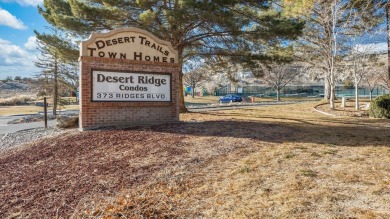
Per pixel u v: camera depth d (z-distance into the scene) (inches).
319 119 474.6
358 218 116.2
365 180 158.6
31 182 179.6
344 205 128.6
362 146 245.1
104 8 463.5
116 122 356.8
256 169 184.4
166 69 395.2
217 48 561.6
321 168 182.5
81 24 477.4
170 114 397.4
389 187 147.3
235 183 161.3
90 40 342.6
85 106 338.3
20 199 154.3
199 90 2470.5
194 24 513.3
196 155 220.2
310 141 265.9
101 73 348.5
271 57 550.3
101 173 187.2
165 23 520.7
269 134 297.7
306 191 145.5
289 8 491.5
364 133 314.3
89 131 322.0
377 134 307.7
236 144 251.8
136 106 370.9
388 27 509.4
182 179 171.8
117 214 127.2
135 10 493.7
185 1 420.5
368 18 557.9
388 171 173.3
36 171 201.5
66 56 577.6
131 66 367.9
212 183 163.5
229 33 514.9
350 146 245.3
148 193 151.8
